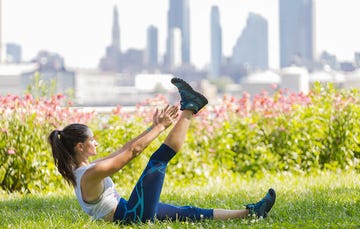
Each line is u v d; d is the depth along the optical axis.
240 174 12.42
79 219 6.97
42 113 11.52
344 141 12.66
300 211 7.12
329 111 12.80
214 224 6.39
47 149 11.36
